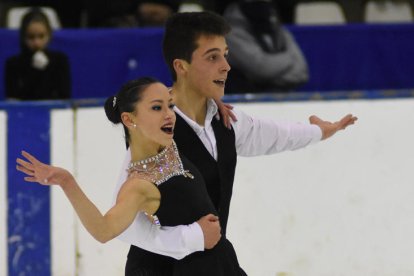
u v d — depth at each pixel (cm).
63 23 2173
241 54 1725
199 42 852
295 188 1349
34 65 1725
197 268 834
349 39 1997
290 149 972
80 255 1317
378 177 1370
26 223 1303
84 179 1309
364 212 1367
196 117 880
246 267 1342
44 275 1312
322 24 2030
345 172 1360
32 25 1714
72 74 1852
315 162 1353
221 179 880
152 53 1881
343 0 2323
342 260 1365
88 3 2147
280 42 1759
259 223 1341
